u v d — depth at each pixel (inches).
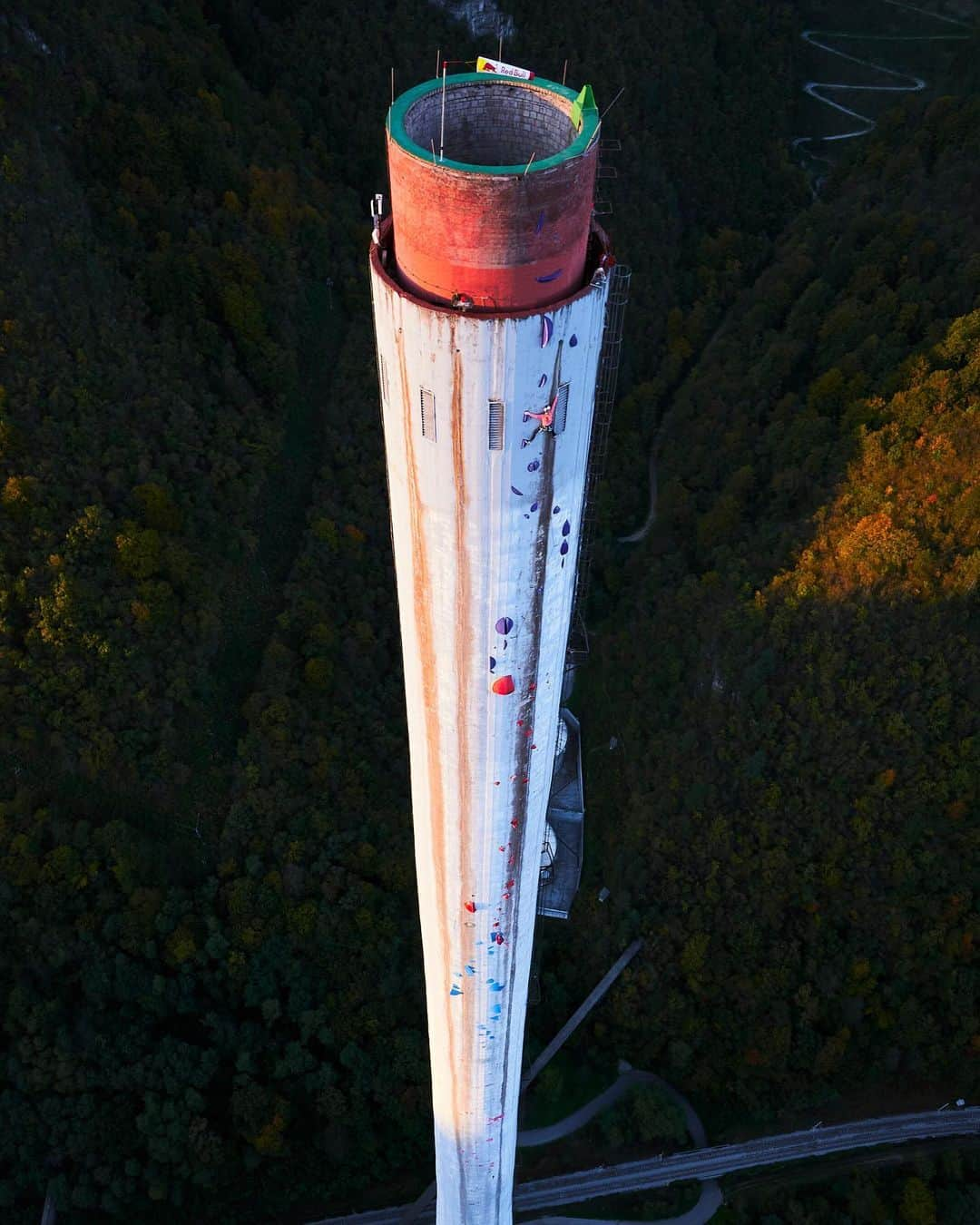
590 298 1046.4
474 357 1030.4
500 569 1234.6
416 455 1152.2
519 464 1128.8
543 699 1433.3
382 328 1104.2
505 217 949.2
